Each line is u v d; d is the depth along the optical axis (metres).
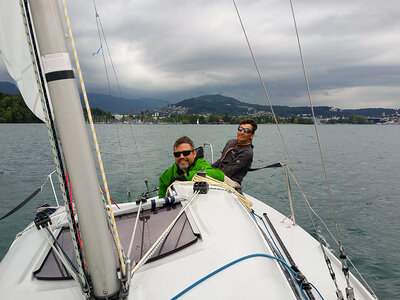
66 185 0.76
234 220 1.31
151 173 7.32
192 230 1.23
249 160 3.19
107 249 0.76
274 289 0.91
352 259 3.11
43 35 0.65
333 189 6.17
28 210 4.59
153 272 0.99
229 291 0.90
